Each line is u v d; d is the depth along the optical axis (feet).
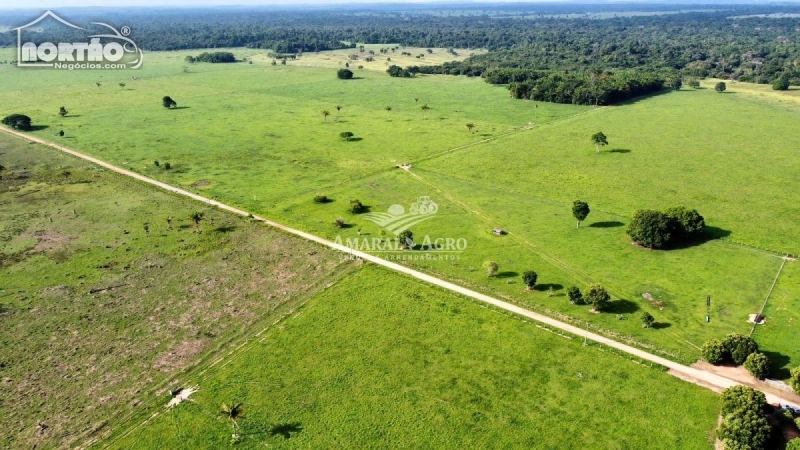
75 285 244.01
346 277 247.09
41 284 244.83
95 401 176.45
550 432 161.17
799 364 183.21
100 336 208.74
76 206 332.60
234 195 350.02
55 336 208.74
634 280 239.50
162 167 404.36
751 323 206.80
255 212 322.14
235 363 192.85
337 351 197.77
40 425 166.91
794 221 296.92
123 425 166.61
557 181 367.66
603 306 219.41
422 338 203.82
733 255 260.21
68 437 162.61
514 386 179.22
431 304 224.33
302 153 439.63
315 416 168.76
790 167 385.50
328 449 156.87
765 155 414.62
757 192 340.80
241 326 214.07
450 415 168.25
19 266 260.01
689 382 178.29
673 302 222.48
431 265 256.11
